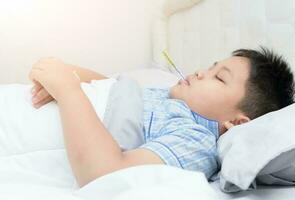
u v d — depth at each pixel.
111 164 0.70
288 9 1.14
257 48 1.24
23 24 1.79
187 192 0.58
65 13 1.83
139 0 1.90
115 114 0.87
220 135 0.90
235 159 0.69
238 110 0.91
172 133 0.83
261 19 1.25
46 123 0.83
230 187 0.70
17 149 0.81
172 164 0.75
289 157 0.69
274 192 0.71
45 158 0.81
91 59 1.92
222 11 1.44
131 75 1.59
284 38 1.17
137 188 0.58
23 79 1.85
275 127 0.69
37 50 1.84
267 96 0.92
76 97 0.79
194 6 1.61
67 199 0.62
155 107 0.93
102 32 1.90
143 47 1.96
